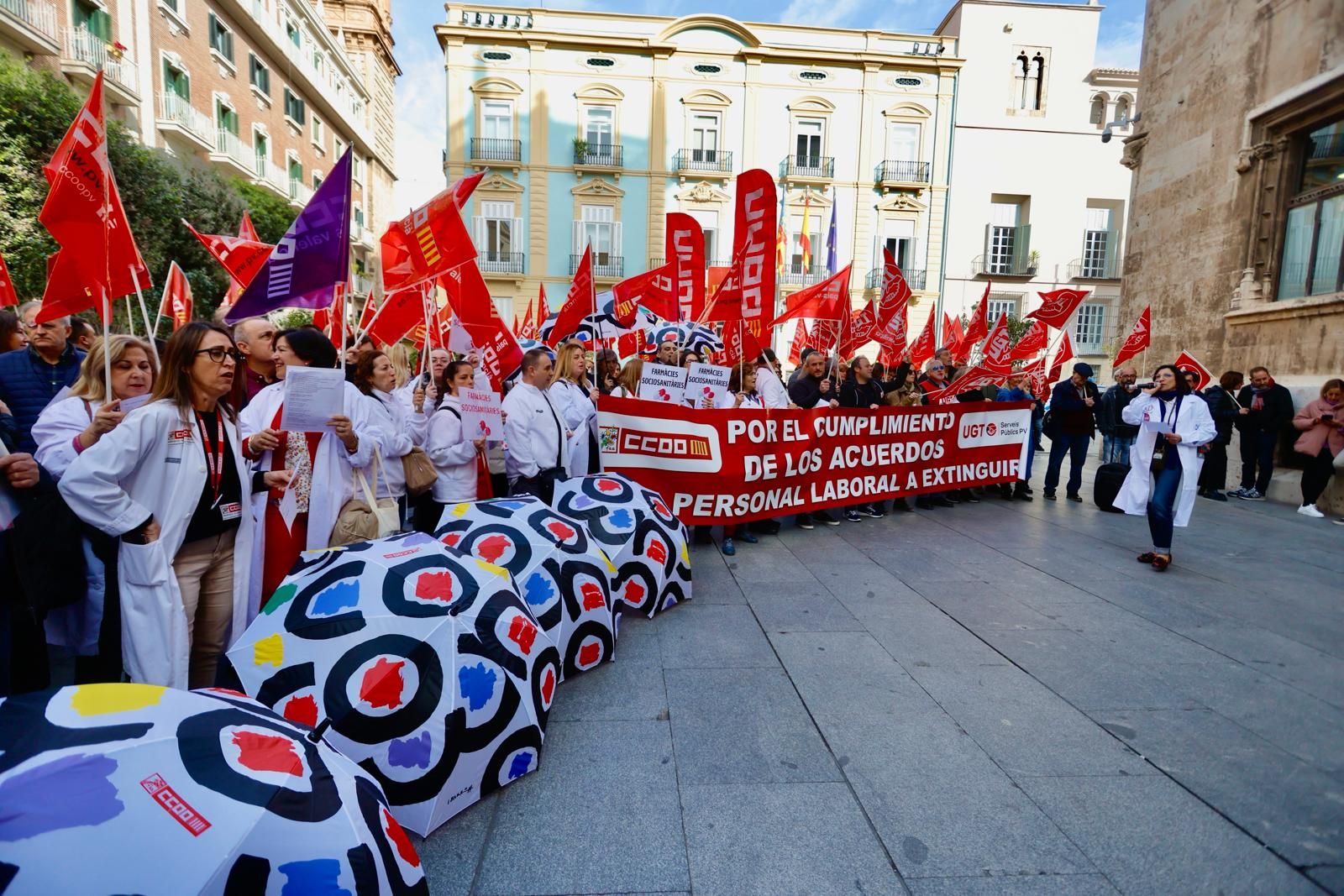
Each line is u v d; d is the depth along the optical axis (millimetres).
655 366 5883
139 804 1260
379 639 2357
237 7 24031
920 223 28359
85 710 1410
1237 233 10562
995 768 2762
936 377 8781
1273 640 4105
